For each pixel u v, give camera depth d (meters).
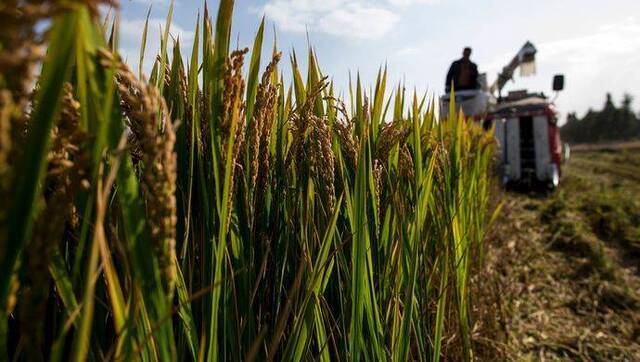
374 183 0.74
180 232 0.48
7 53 0.17
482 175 2.30
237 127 0.45
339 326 0.70
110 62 0.26
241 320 0.53
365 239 0.63
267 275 0.62
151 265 0.32
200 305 0.49
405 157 0.85
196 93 0.48
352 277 0.63
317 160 0.61
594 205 4.71
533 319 2.11
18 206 0.23
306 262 0.61
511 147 5.96
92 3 0.18
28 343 0.26
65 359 0.42
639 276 2.89
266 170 0.56
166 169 0.29
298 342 0.55
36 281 0.25
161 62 0.43
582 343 1.89
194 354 0.44
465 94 5.85
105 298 0.43
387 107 0.90
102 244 0.28
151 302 0.33
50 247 0.25
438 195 1.12
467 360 1.14
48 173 0.25
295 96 0.72
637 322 2.12
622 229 3.67
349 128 0.66
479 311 1.58
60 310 0.41
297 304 0.58
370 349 0.70
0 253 0.22
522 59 6.55
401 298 0.84
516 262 2.83
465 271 1.22
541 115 5.85
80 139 0.27
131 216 0.31
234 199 0.52
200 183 0.49
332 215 0.58
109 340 0.45
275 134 0.65
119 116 0.30
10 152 0.22
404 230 0.79
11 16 0.16
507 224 3.60
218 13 0.42
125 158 0.30
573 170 11.96
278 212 0.63
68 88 0.27
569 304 2.31
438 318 0.90
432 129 1.23
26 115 0.27
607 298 2.39
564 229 3.54
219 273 0.44
